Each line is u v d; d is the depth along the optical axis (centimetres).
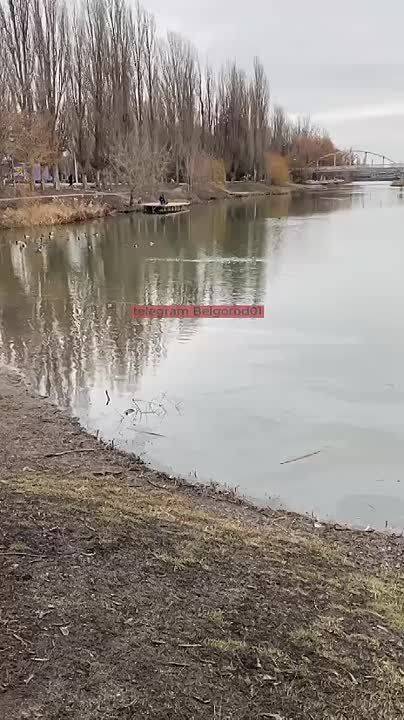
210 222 3356
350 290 1547
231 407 823
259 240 2570
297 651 364
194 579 432
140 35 4534
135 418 786
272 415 797
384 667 354
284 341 1122
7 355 1052
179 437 733
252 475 648
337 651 366
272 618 393
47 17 3747
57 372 962
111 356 1046
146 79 4569
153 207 3734
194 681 338
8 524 489
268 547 487
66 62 3925
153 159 4138
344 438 734
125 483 603
